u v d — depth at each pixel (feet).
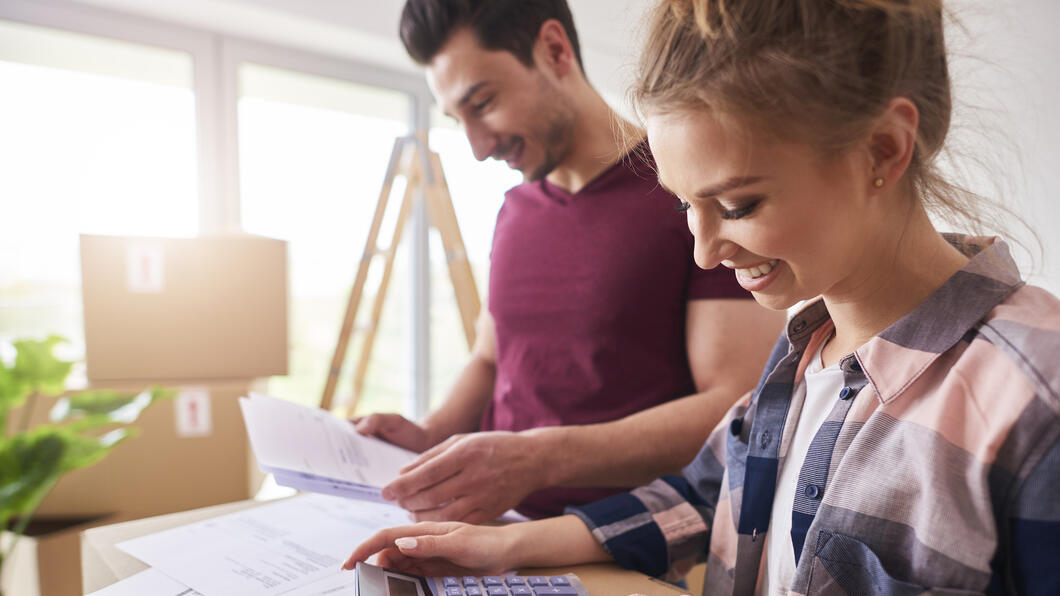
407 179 7.54
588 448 2.53
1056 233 4.43
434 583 1.69
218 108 7.24
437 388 9.29
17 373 4.53
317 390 8.30
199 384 5.55
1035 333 1.33
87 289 5.26
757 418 1.98
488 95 3.08
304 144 7.79
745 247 1.44
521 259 3.34
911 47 1.34
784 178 1.33
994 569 1.29
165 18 6.81
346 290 8.32
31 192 6.23
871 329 1.64
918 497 1.40
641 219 2.93
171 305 5.49
